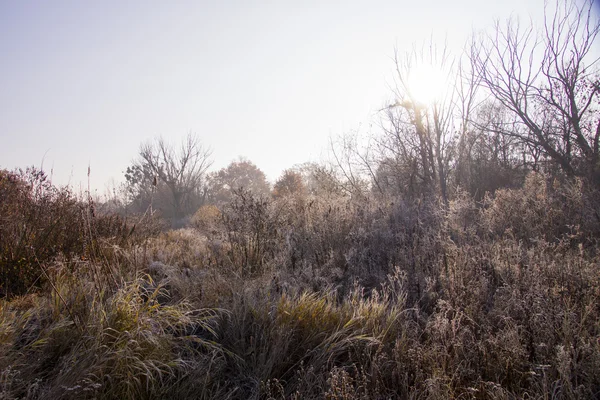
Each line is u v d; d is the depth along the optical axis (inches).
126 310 120.9
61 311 133.3
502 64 481.1
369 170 585.0
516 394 104.2
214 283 169.5
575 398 96.2
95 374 99.8
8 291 167.9
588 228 246.5
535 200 293.6
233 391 106.2
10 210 229.0
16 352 106.3
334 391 98.6
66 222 217.9
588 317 130.9
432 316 148.2
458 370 111.7
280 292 170.9
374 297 165.5
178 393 104.7
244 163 2471.7
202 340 126.3
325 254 231.0
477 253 197.0
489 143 589.3
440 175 480.1
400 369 112.5
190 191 1401.3
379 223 274.5
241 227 239.0
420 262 204.4
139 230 283.3
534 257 182.7
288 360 121.6
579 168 418.0
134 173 1291.8
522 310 130.2
